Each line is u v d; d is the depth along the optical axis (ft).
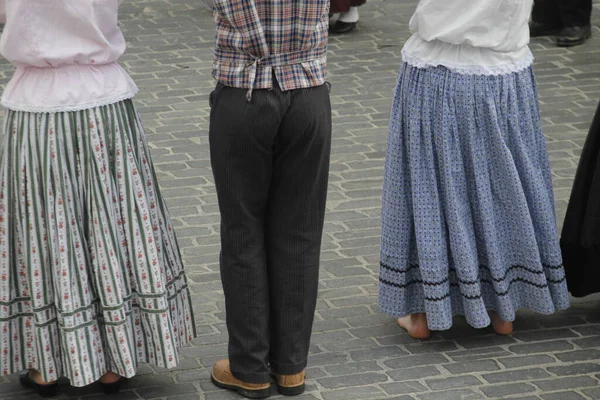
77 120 17.98
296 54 18.03
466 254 20.99
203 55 41.29
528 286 21.77
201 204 28.86
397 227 21.39
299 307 19.70
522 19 20.30
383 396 20.22
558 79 38.68
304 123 18.25
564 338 22.31
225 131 18.22
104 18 17.98
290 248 19.33
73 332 18.49
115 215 18.52
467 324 22.93
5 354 19.04
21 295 18.90
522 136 21.07
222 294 24.25
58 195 18.03
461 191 20.84
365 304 23.81
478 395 20.26
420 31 20.43
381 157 32.01
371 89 37.81
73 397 20.11
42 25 17.57
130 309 18.97
